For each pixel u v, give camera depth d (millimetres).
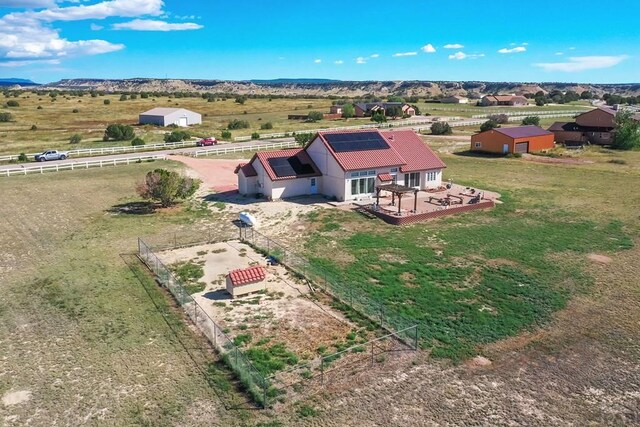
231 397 17953
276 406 17469
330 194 46000
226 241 35281
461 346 21344
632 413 17234
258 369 19500
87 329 22734
